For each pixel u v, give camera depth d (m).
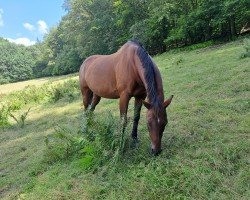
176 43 25.47
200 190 3.19
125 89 4.46
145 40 25.94
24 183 4.46
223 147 3.98
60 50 56.16
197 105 6.11
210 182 3.32
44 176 4.41
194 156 3.91
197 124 5.05
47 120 8.93
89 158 4.30
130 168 3.93
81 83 6.11
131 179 3.68
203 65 11.02
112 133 4.40
